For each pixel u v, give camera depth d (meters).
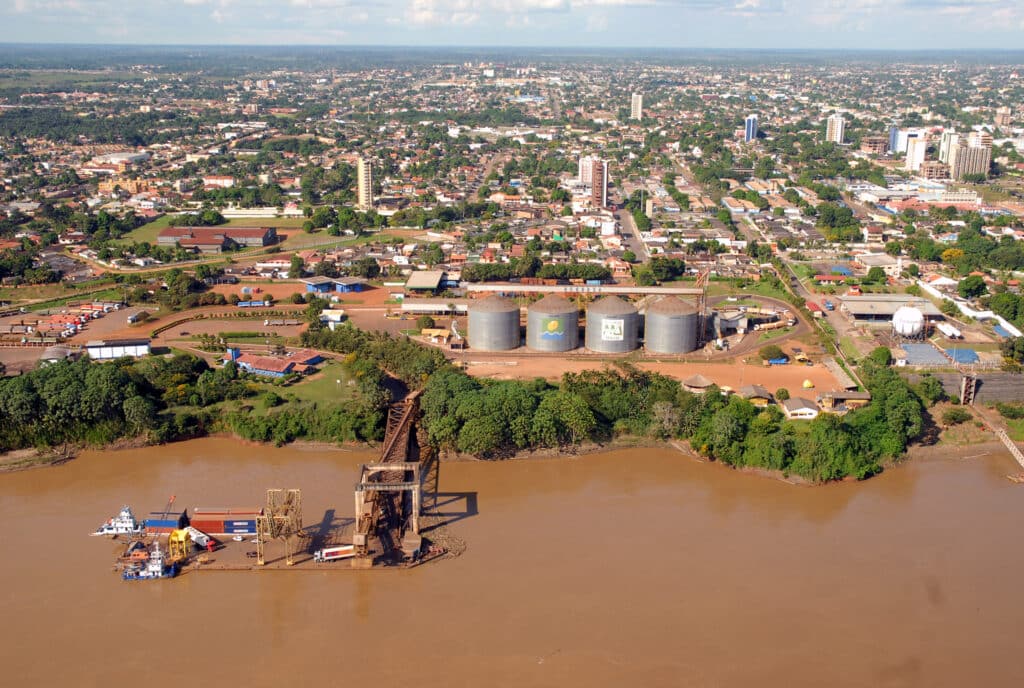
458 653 172.00
